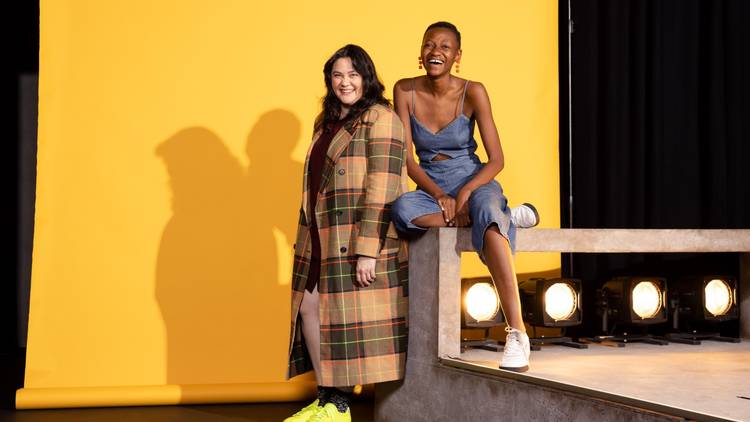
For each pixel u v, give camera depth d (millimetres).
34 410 3287
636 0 3980
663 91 4020
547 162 3898
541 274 3877
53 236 3383
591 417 2111
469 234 2811
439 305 2777
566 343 3270
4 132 5242
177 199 3496
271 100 3600
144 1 3498
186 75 3525
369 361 2783
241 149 3564
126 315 3430
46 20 3416
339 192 2801
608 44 3955
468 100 3059
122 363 3416
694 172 4070
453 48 3027
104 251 3422
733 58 4078
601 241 3062
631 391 2211
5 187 5242
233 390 3408
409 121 3105
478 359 2822
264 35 3604
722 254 3949
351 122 2818
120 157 3455
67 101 3420
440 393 2748
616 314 3393
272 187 3588
